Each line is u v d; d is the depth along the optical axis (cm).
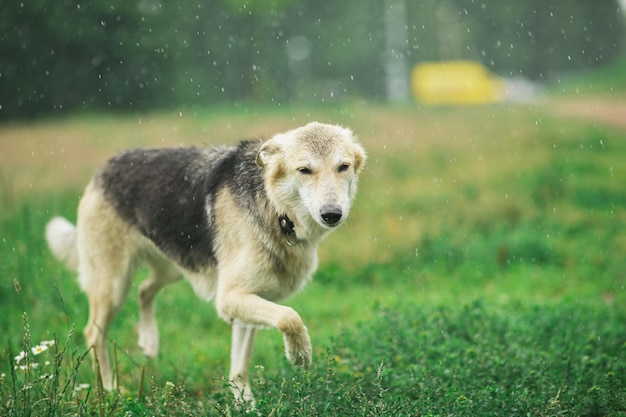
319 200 633
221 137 2316
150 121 3198
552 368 719
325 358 688
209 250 721
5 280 1009
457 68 6166
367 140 2620
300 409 565
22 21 3219
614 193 1705
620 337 834
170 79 3869
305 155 648
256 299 658
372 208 1599
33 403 575
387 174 1989
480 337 801
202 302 1045
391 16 6431
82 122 3197
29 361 589
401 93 6322
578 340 817
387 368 718
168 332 945
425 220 1490
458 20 7312
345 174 658
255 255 677
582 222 1477
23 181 1584
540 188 1742
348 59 6275
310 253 702
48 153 2102
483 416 595
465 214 1546
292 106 4297
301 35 6175
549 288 1142
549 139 2614
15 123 3231
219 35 4550
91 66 3503
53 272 1091
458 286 1155
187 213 737
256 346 875
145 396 646
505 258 1295
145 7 3638
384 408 579
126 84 3647
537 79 8062
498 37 7550
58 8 3259
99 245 791
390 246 1327
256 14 4900
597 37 8844
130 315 1006
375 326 848
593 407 645
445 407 610
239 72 4750
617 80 6519
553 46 8131
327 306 1065
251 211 684
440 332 829
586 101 4856
